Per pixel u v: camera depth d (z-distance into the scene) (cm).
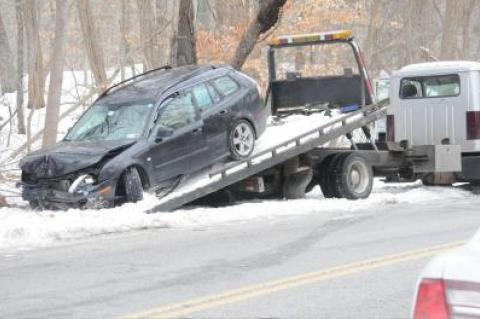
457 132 3088
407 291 1385
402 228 2120
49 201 2378
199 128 2553
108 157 2369
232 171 2578
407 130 3184
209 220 2350
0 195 2708
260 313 1249
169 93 2533
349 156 2870
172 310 1272
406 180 3198
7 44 6306
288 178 2828
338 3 4631
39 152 2477
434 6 7419
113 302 1338
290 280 1484
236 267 1627
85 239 2062
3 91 6297
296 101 3070
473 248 766
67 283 1505
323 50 4478
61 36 3909
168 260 1723
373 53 6184
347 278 1496
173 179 2494
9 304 1347
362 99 2953
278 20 3875
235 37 4403
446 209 2541
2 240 2025
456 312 724
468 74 3064
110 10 8112
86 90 6391
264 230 2147
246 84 2742
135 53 6362
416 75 3156
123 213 2270
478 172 3039
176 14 3747
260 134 2764
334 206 2634
